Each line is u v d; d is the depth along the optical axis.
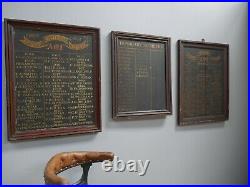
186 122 2.32
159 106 2.20
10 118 1.71
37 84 1.80
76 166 1.87
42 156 1.84
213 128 2.53
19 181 1.78
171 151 2.30
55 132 1.84
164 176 2.28
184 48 2.32
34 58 1.79
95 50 1.96
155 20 2.22
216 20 2.52
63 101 1.87
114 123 2.06
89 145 1.98
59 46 1.86
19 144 1.78
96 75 1.96
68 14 1.92
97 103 1.97
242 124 2.69
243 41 2.68
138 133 2.16
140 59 2.12
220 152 2.57
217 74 2.49
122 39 2.05
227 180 2.61
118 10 2.08
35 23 1.77
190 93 2.35
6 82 1.70
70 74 1.89
